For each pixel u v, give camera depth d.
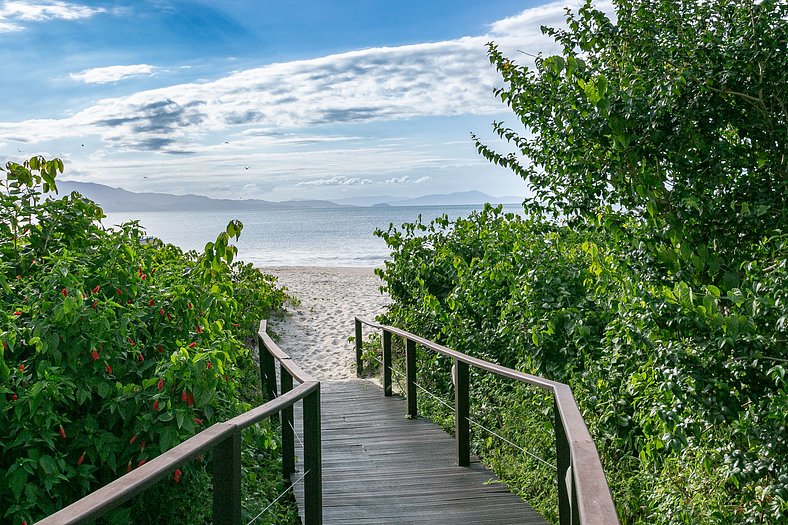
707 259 4.55
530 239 7.77
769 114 4.70
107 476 4.21
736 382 4.05
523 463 5.75
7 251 4.94
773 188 4.85
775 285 3.88
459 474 5.75
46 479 3.64
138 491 1.92
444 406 8.28
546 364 6.43
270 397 7.87
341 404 8.95
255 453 6.40
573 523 2.73
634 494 4.99
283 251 50.44
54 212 5.23
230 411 4.82
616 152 4.91
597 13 5.66
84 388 4.05
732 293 4.03
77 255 4.83
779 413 3.76
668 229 4.64
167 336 4.95
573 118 4.97
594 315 6.33
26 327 4.07
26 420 3.72
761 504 3.99
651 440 4.62
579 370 6.23
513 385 7.35
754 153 4.92
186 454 2.30
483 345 8.20
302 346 14.37
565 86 5.08
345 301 19.19
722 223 4.75
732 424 4.25
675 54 5.01
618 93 4.75
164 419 3.93
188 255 10.00
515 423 6.62
